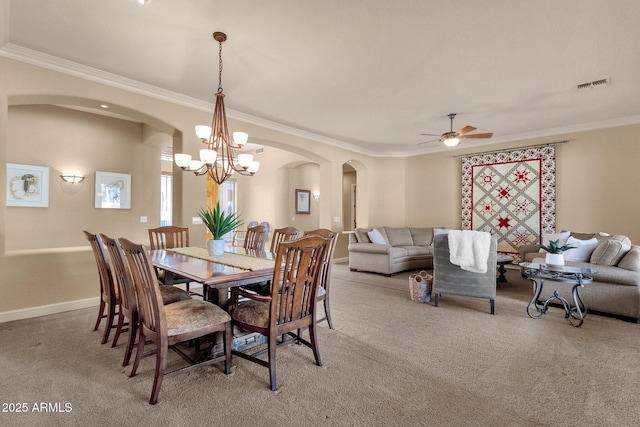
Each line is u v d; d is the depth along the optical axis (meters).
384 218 7.62
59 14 2.42
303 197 8.88
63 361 2.23
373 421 1.64
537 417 1.67
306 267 2.06
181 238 3.73
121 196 5.29
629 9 2.33
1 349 2.41
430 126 5.45
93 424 1.59
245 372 2.13
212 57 3.07
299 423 1.62
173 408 1.73
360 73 3.40
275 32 2.65
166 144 5.82
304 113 4.75
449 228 6.89
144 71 3.38
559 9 2.34
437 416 1.68
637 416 1.68
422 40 2.77
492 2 2.27
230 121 4.70
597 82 3.61
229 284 2.05
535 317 3.27
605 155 5.12
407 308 3.57
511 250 6.03
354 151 7.11
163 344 1.78
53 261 3.27
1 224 2.94
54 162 4.66
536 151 5.75
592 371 2.15
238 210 8.91
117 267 2.28
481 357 2.37
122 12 2.39
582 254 3.93
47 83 3.09
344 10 2.36
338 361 2.29
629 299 3.11
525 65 3.22
